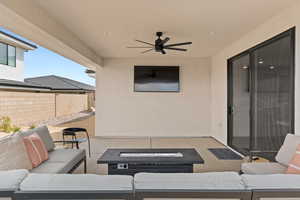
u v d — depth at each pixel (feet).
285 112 10.36
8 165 7.13
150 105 22.33
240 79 15.40
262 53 12.43
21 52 33.22
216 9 10.15
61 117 37.60
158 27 12.69
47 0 9.12
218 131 20.03
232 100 17.02
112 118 22.31
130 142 19.47
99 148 17.10
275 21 11.05
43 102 31.89
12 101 25.13
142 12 10.46
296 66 9.55
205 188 3.71
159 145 18.26
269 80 11.71
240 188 3.73
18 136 8.34
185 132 22.40
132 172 8.89
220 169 12.03
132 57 21.94
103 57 21.91
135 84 22.15
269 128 11.73
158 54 20.54
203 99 22.39
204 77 22.33
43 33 10.53
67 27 12.59
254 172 7.79
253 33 13.32
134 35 14.21
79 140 13.42
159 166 8.97
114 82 22.24
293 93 9.75
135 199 3.68
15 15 8.23
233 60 16.65
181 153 10.16
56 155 9.95
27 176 4.00
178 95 22.36
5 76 30.30
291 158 7.97
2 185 3.71
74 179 3.89
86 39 15.20
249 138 14.03
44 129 10.94
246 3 9.51
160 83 22.22
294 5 9.62
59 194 3.62
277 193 3.71
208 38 15.06
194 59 22.34
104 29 13.03
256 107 13.14
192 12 10.48
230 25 12.39
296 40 9.55
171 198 3.67
